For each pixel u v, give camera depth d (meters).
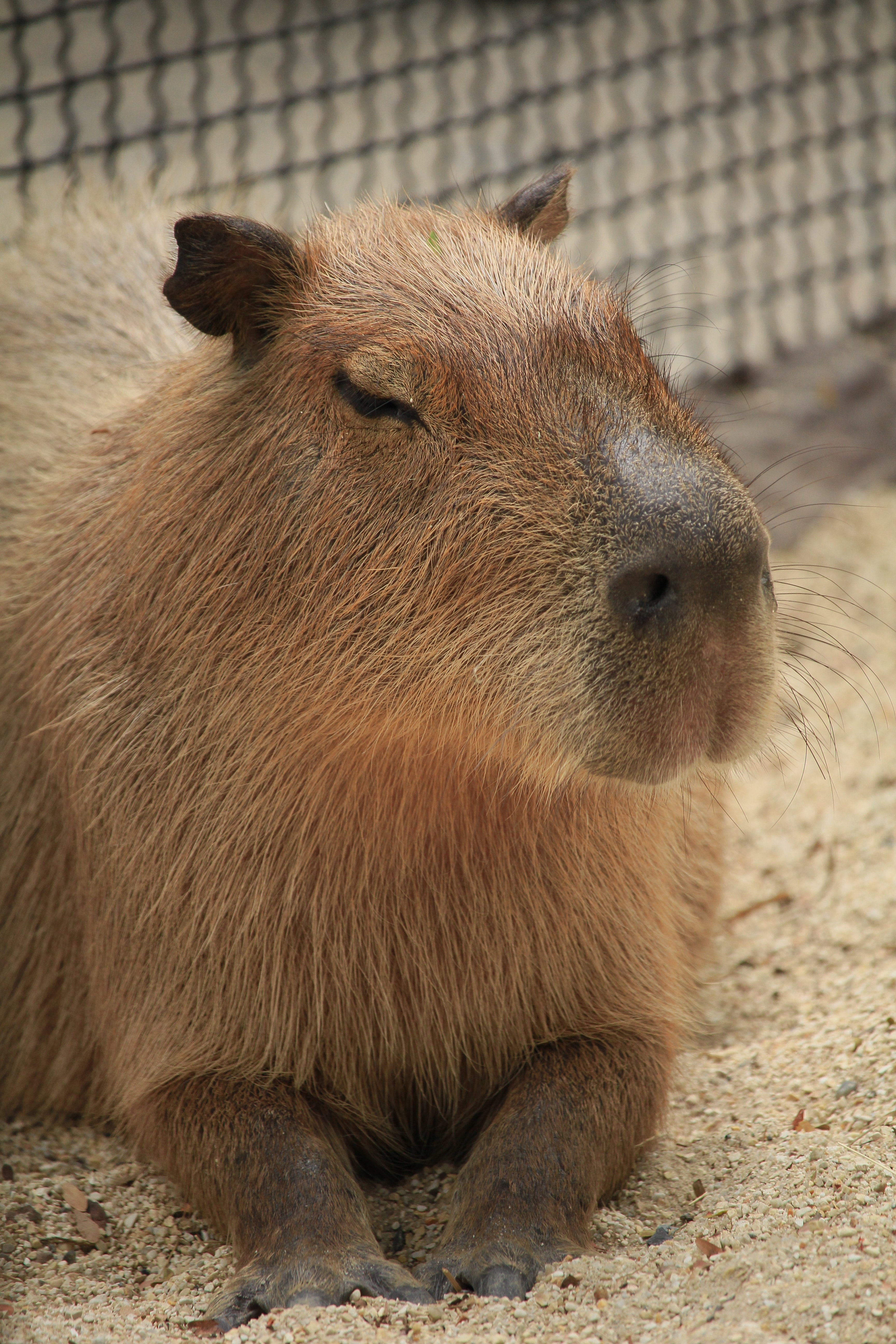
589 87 28.17
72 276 15.40
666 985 10.65
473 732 8.83
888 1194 8.69
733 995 12.82
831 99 30.17
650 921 10.55
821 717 17.83
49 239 16.48
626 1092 9.74
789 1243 8.25
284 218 20.55
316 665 9.07
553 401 8.64
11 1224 9.65
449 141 28.34
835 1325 7.45
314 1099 10.03
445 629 8.67
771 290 27.77
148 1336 8.16
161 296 14.57
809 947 13.43
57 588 10.66
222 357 9.93
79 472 11.11
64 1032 11.42
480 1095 10.39
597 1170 9.38
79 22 33.06
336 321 9.16
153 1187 10.24
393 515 8.80
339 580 8.94
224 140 28.19
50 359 14.02
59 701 10.43
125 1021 10.34
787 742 16.30
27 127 23.23
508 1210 8.94
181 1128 9.67
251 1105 9.60
